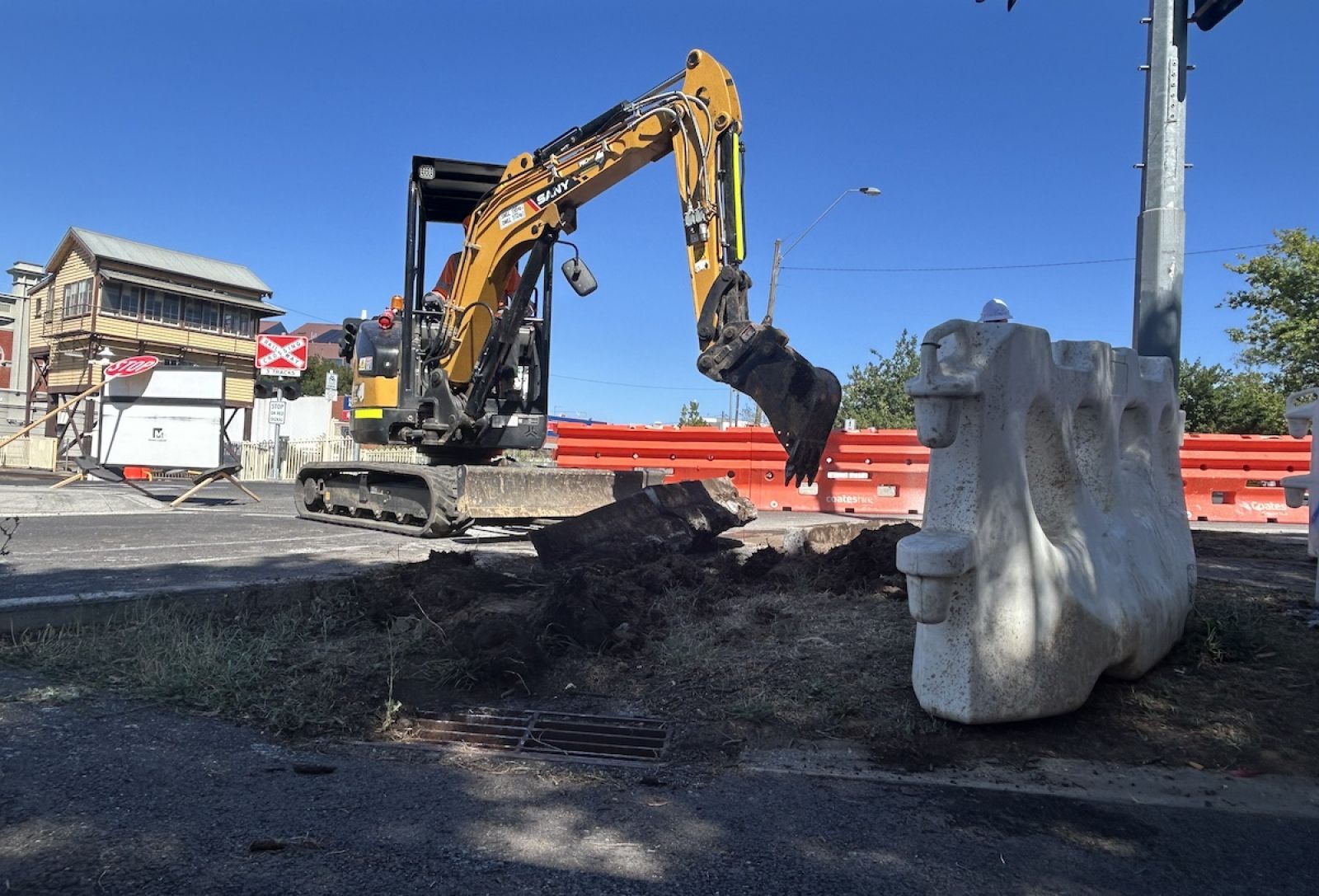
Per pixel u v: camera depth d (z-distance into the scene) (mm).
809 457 7012
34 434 31688
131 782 3531
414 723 4312
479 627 5172
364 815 3314
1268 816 3467
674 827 3287
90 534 10133
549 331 11352
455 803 3453
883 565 6656
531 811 3395
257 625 5707
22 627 5387
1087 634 4227
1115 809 3504
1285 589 6703
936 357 3854
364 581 6578
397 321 10977
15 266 40812
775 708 4379
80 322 33750
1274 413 25750
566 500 10484
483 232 10414
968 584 3949
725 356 7273
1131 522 5008
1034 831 3305
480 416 10422
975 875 2971
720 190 7992
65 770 3615
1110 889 2906
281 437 31000
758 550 7477
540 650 4992
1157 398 5543
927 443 3891
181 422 14633
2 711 4238
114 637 5305
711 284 7910
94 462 14992
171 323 35219
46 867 2852
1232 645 5094
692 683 4746
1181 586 5133
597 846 3123
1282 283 28312
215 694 4496
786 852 3104
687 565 7094
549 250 10023
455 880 2859
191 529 10922
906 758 3896
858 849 3139
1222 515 13508
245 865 2912
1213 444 13641
